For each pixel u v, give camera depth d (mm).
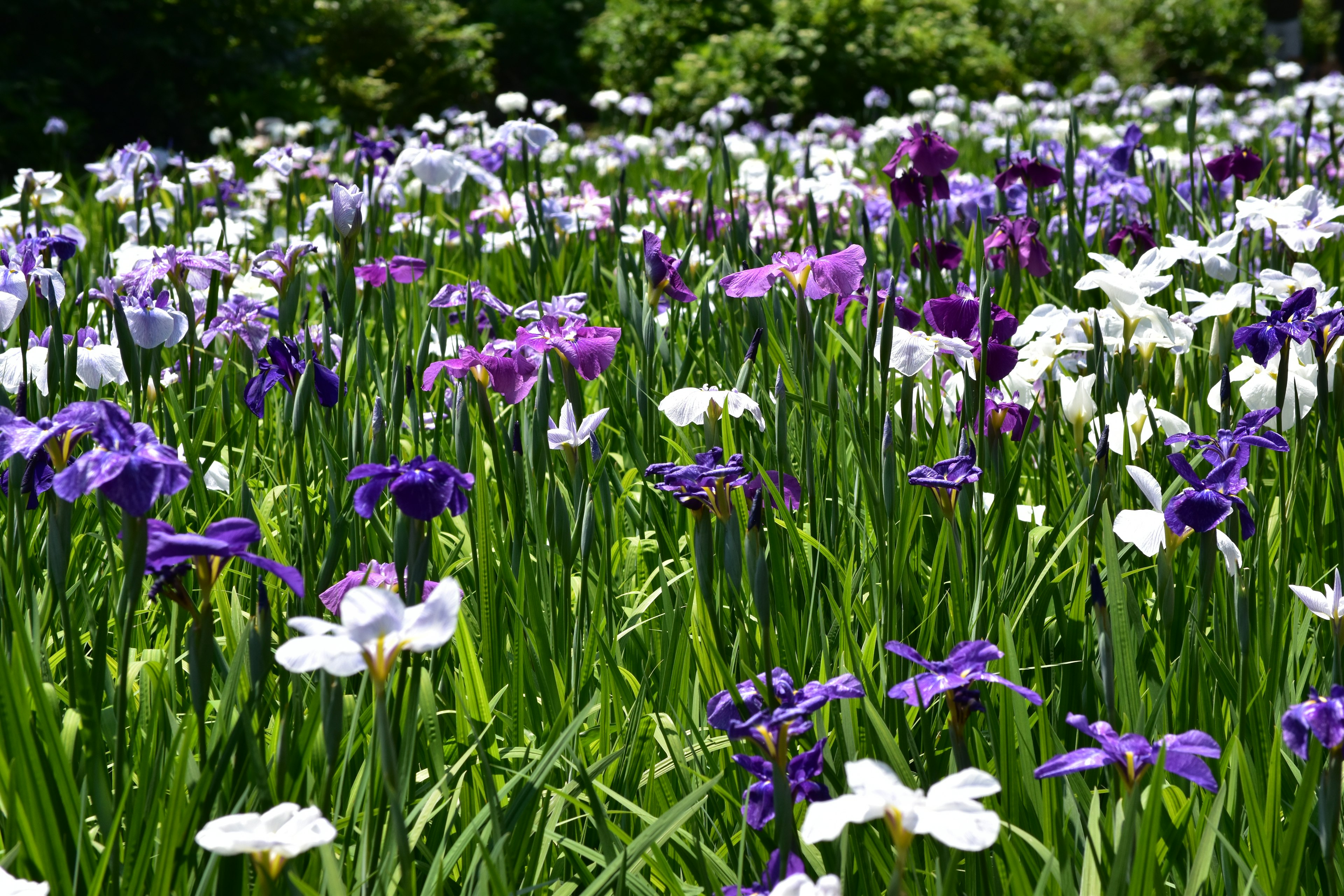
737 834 1764
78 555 2324
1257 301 2939
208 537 1452
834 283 2559
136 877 1448
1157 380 3213
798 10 15969
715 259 4637
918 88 15727
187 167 5051
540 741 1979
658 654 2307
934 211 4867
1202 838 1466
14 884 1228
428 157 4855
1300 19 23188
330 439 2770
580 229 5117
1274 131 7199
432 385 2541
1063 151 6293
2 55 11820
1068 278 4352
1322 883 1566
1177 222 4984
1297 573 2326
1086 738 1948
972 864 1560
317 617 1965
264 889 1256
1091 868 1488
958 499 2236
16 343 3318
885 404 2338
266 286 3980
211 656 1537
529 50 20375
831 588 2318
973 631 1963
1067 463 2893
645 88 17891
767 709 1604
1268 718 1803
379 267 3783
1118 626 1820
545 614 2244
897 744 1678
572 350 2529
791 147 10305
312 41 15086
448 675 2127
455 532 2648
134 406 2424
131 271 3012
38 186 5055
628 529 2914
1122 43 19828
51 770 1471
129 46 12500
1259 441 2051
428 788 1818
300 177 6879
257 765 1453
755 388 2980
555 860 1766
